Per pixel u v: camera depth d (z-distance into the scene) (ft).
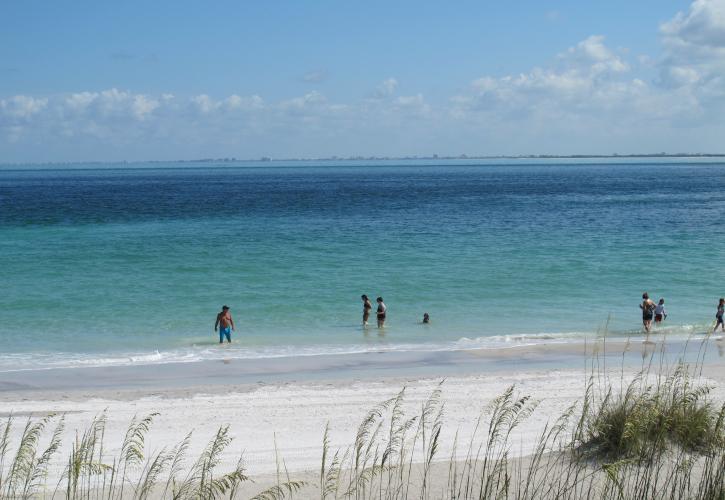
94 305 101.65
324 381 65.16
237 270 130.52
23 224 216.13
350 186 530.68
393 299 107.34
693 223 218.79
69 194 418.31
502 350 78.84
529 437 45.42
